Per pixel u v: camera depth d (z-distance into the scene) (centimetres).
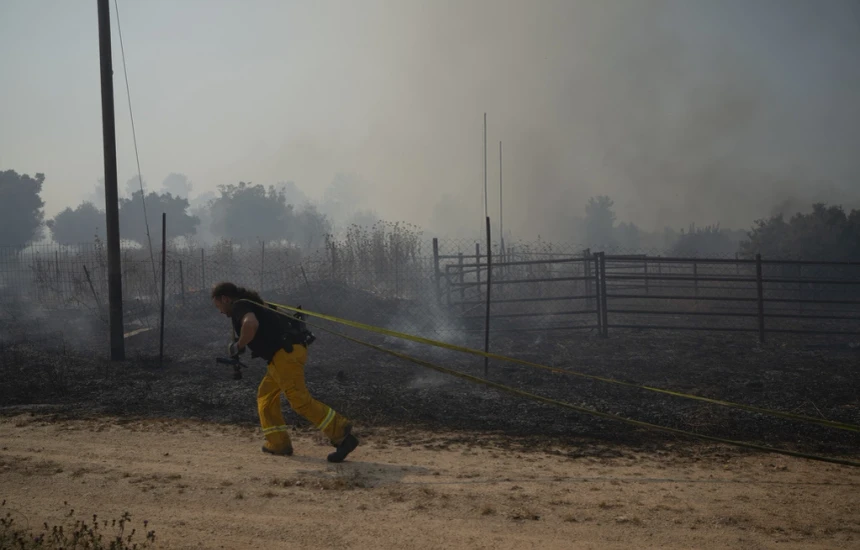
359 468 583
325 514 466
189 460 601
